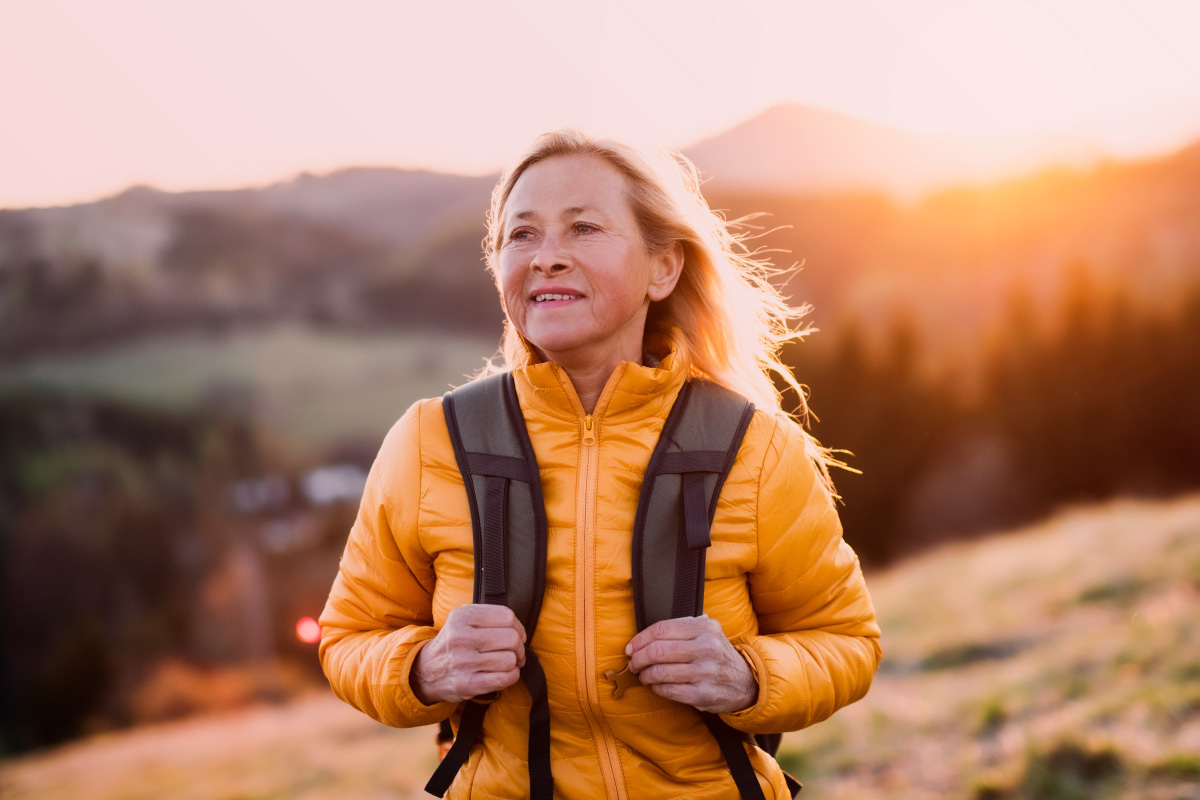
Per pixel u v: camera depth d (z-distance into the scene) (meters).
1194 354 30.72
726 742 1.45
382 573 1.56
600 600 1.41
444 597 1.45
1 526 47.47
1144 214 40.38
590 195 1.47
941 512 32.06
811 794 4.54
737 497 1.45
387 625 1.60
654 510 1.41
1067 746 4.06
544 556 1.40
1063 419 31.61
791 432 1.55
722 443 1.46
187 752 11.07
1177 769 3.68
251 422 60.09
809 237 54.34
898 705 5.58
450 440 1.49
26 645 41.94
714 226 1.82
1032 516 30.73
